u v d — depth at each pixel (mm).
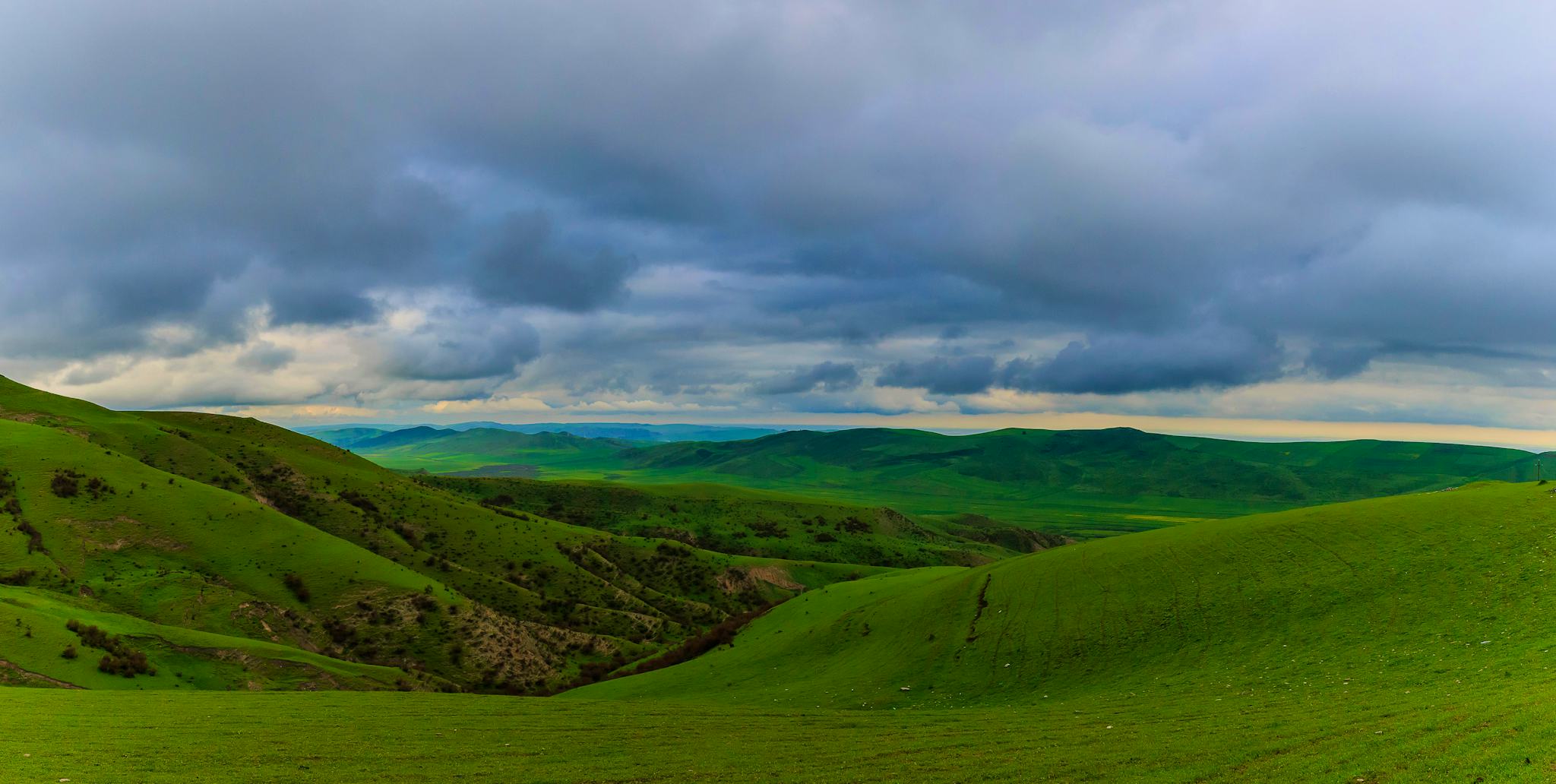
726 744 40156
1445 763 24781
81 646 83875
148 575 129875
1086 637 64125
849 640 85062
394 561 173250
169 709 48594
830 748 38281
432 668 130375
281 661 100250
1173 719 39531
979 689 60156
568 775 34094
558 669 144625
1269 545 71000
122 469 163750
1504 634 43906
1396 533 65812
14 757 34125
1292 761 27984
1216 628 59219
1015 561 91938
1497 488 75188
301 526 162875
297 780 32969
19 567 122438
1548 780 21422
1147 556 77188
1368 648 48281
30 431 174000
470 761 36688
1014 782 29797
